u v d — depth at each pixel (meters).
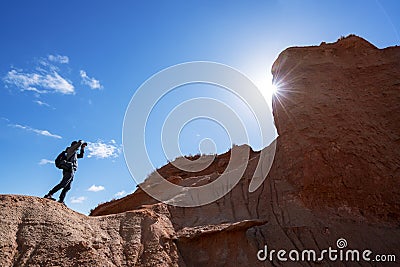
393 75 19.53
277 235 13.29
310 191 15.44
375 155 16.12
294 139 17.47
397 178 15.45
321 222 14.02
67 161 13.75
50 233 10.85
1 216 11.02
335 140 16.53
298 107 18.64
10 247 10.06
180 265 11.09
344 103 18.25
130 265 10.63
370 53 21.11
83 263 10.08
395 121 17.72
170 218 14.17
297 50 21.88
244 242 12.18
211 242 11.99
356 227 13.95
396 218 14.73
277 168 17.42
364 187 15.26
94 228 12.07
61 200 13.31
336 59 21.02
